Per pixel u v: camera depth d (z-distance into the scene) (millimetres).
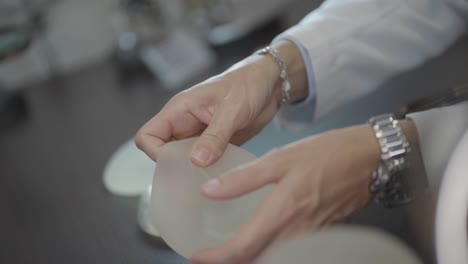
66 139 976
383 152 435
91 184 789
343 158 428
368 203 462
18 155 951
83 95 1186
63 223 708
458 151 339
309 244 281
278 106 610
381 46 667
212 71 1131
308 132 744
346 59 640
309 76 618
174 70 1174
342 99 671
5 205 788
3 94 1241
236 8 1326
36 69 1332
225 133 468
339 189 431
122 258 606
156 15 1307
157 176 425
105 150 896
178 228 407
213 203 396
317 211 423
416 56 691
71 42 1372
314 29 641
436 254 315
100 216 699
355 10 664
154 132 497
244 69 548
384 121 448
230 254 378
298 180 408
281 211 395
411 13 665
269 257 304
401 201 435
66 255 641
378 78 689
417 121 458
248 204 404
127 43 1303
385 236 281
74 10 1358
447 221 309
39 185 829
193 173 417
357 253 273
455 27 699
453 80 750
